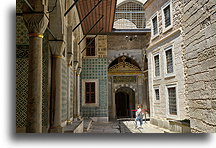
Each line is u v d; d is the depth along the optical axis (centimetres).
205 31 405
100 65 1508
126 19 1820
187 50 492
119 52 1778
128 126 1255
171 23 1101
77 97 1088
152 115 1337
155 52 1306
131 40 1794
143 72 1780
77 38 984
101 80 1497
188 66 488
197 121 445
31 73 363
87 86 1496
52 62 548
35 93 360
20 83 589
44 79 531
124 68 1823
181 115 985
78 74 1109
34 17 370
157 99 1297
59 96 540
